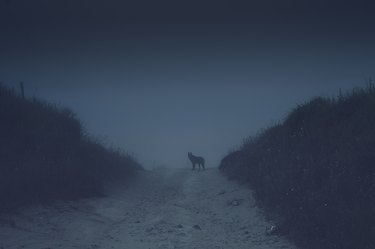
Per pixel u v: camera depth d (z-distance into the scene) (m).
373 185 10.16
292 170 13.46
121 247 9.56
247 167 18.48
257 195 13.94
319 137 14.46
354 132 13.11
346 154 11.92
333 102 16.47
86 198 14.52
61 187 13.95
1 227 10.44
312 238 9.48
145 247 9.58
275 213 12.16
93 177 15.89
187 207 14.84
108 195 15.83
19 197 12.41
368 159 11.05
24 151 15.91
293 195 11.81
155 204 15.30
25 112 17.94
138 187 19.41
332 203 10.13
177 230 11.18
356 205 9.63
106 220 12.33
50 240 9.80
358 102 14.88
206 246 9.80
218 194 16.55
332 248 8.76
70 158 16.39
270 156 16.72
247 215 12.86
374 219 8.77
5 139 15.91
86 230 10.98
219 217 13.20
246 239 10.51
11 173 13.41
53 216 11.84
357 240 8.55
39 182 13.36
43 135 17.22
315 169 12.19
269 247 9.73
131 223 12.12
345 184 10.62
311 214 10.14
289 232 10.41
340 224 9.20
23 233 10.20
